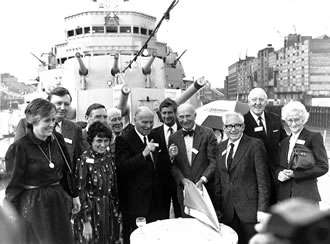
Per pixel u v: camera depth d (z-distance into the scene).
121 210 4.71
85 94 9.41
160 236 3.58
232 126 4.28
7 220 0.81
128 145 4.73
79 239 4.04
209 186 4.79
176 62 13.30
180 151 4.92
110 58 10.70
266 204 4.04
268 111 5.14
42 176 3.19
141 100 9.38
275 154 4.78
